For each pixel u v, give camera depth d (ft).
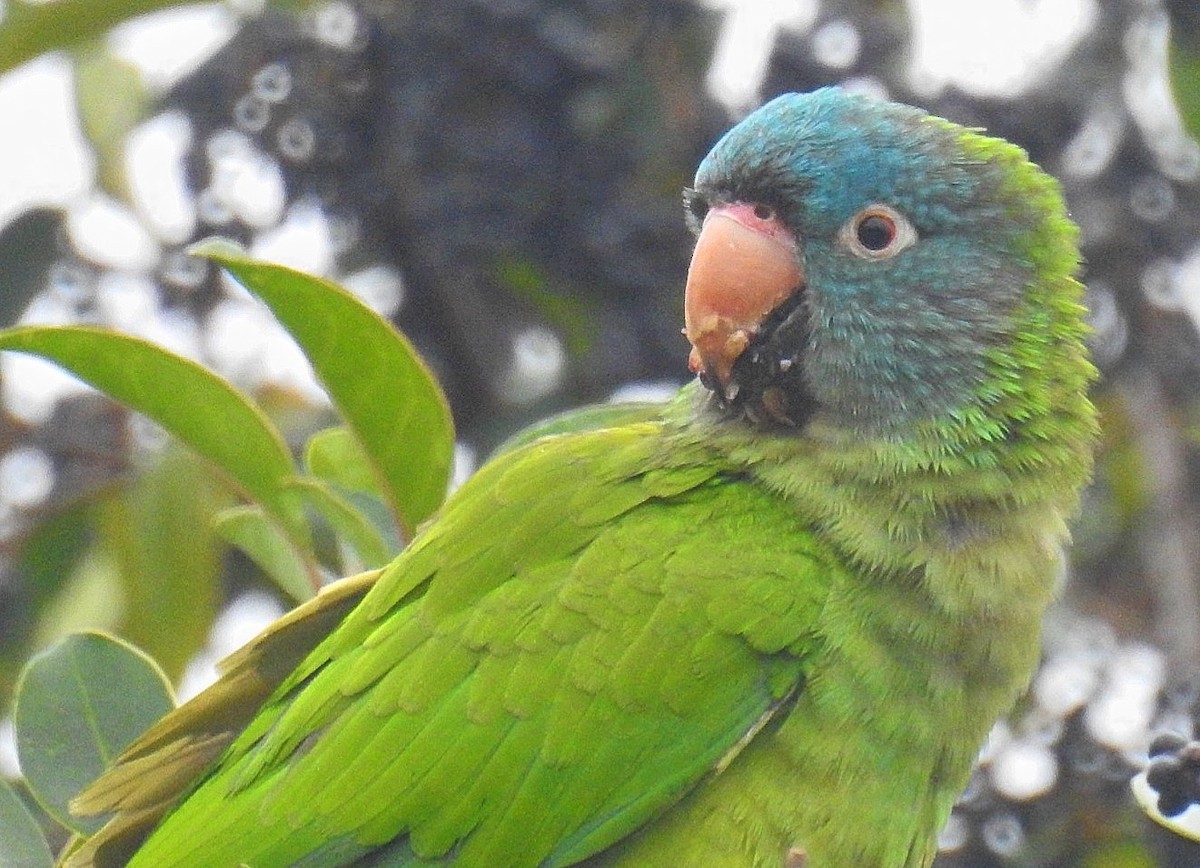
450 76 36.40
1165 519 38.24
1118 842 33.99
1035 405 27.17
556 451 27.14
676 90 37.32
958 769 26.43
